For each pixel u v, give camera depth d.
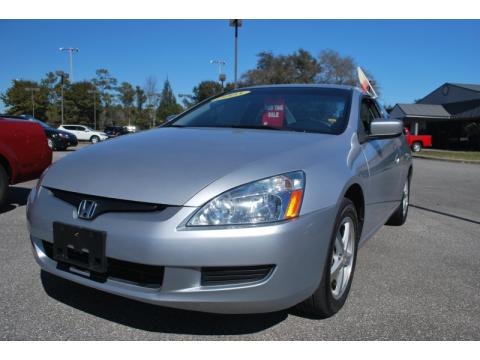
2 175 5.16
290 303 2.21
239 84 51.91
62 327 2.43
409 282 3.30
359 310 2.76
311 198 2.27
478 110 36.09
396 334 2.47
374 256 3.95
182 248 2.06
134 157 2.50
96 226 2.20
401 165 4.39
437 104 43.12
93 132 36.06
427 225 5.32
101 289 2.25
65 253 2.32
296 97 3.57
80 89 68.56
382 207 3.75
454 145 38.69
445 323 2.62
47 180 2.55
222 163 2.31
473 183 10.56
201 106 3.89
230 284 2.13
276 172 2.26
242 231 2.07
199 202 2.11
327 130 3.11
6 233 4.29
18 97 67.12
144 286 2.19
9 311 2.60
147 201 2.14
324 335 2.43
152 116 74.88
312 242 2.24
